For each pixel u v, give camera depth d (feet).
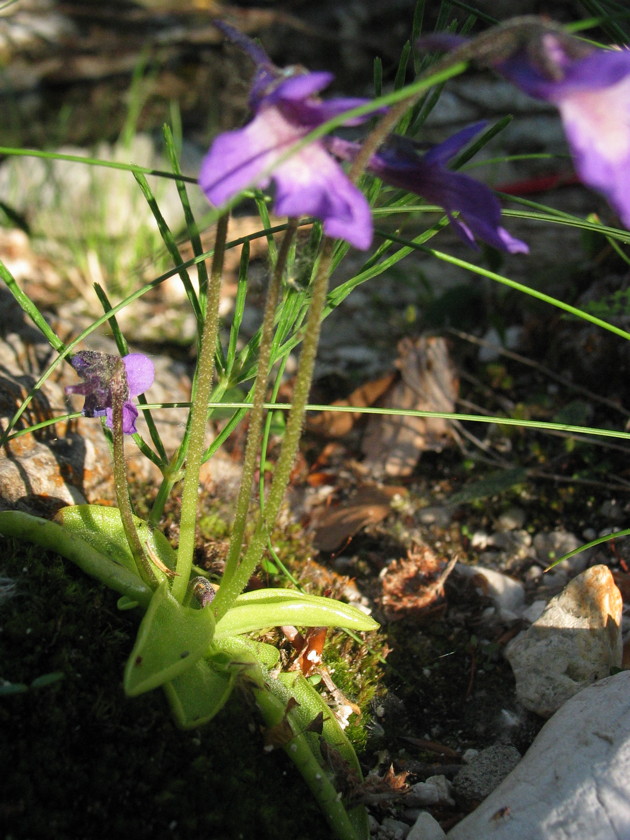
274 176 0.51
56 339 0.76
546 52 0.47
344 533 1.00
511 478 1.02
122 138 1.83
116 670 0.67
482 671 0.86
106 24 2.32
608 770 0.63
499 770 0.76
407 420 1.13
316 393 1.22
